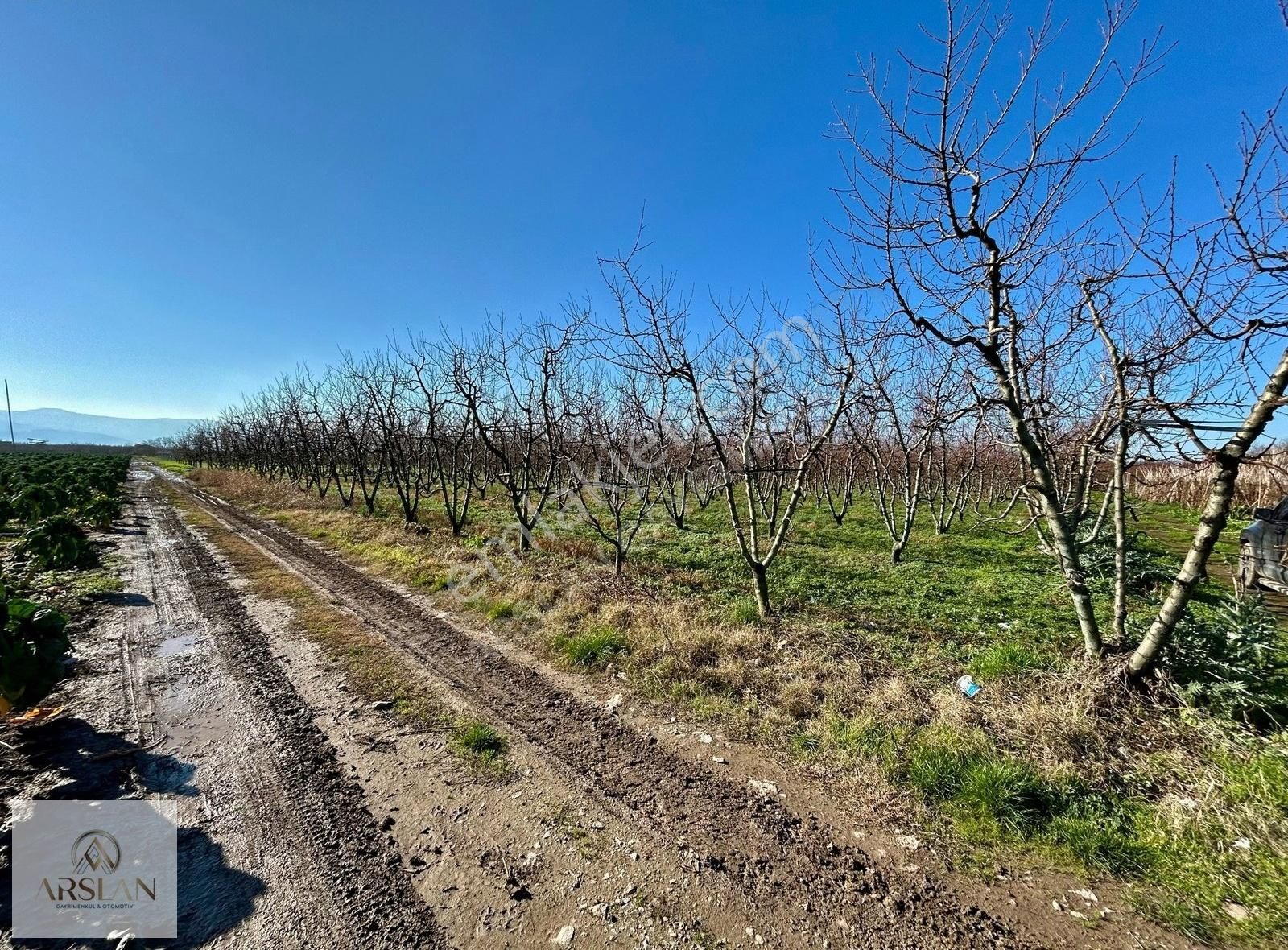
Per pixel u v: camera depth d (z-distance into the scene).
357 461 17.38
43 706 4.19
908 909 2.55
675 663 5.02
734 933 2.41
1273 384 3.29
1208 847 2.77
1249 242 3.43
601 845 2.93
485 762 3.66
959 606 6.70
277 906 2.49
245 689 4.59
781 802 3.31
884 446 14.60
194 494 22.31
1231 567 9.16
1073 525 7.55
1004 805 3.09
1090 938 2.39
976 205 3.96
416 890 2.61
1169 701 3.84
